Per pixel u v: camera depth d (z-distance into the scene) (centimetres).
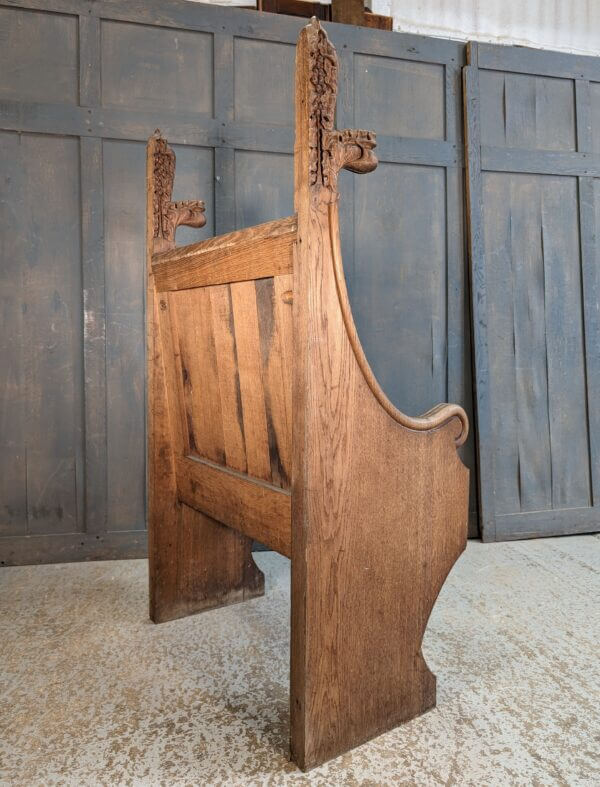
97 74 263
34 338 264
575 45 328
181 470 209
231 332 166
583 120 313
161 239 208
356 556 146
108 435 272
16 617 215
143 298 273
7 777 135
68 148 263
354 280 292
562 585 247
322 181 135
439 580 165
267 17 279
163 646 196
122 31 266
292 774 138
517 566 268
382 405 148
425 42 297
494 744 148
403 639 157
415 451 156
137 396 274
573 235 314
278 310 145
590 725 155
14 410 263
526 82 307
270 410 156
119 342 271
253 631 207
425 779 136
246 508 169
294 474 141
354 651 147
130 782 135
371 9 308
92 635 202
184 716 159
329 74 134
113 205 267
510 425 307
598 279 318
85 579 251
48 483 267
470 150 299
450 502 166
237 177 279
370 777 137
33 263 262
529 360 310
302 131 134
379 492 150
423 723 158
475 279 300
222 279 166
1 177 258
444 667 183
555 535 311
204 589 223
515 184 306
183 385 198
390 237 296
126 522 275
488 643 198
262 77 281
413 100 298
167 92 271
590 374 316
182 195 274
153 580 211
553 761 142
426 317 302
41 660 186
